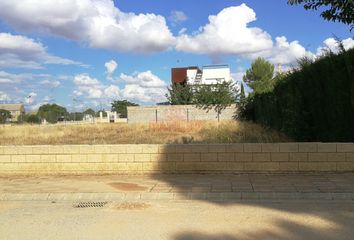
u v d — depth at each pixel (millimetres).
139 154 11016
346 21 9891
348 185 9094
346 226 6371
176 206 7980
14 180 10656
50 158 11242
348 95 11938
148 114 41500
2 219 7223
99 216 7324
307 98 14625
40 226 6727
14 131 29406
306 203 8000
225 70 61281
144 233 6219
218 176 10531
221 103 40125
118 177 10719
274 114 20531
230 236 6000
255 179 10023
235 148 10734
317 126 14070
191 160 10883
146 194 8805
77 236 6129
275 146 10586
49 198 8836
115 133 26109
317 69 13633
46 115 60500
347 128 12117
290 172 10562
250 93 35906
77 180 10461
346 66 11570
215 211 7512
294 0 10227
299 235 5969
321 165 10484
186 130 25828
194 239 5898
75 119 62281
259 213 7285
